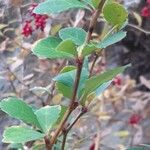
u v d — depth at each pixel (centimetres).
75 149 37
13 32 41
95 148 45
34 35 39
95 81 19
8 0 38
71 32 20
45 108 19
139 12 52
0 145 35
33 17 37
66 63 32
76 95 19
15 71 41
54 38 19
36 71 40
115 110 60
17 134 18
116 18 19
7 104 18
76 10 39
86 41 19
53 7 19
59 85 20
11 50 40
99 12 19
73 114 24
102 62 47
